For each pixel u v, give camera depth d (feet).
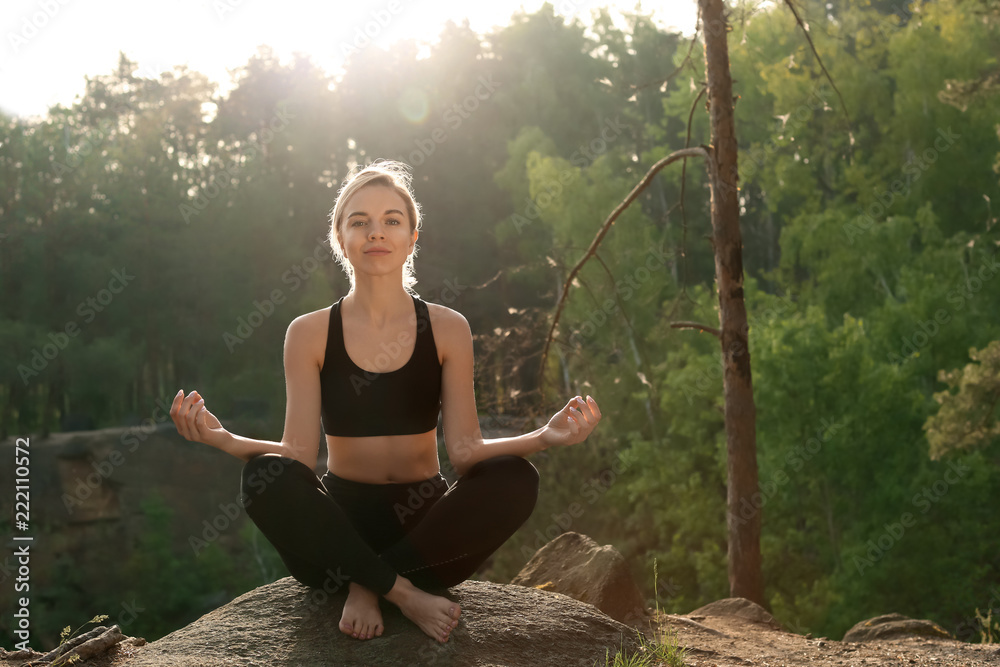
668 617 16.53
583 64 126.31
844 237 87.35
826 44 90.79
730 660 12.60
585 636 10.32
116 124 139.54
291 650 9.00
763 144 92.94
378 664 8.71
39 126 131.95
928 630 15.98
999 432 45.03
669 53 115.24
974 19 93.50
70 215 130.31
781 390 69.15
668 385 81.71
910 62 94.73
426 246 129.08
